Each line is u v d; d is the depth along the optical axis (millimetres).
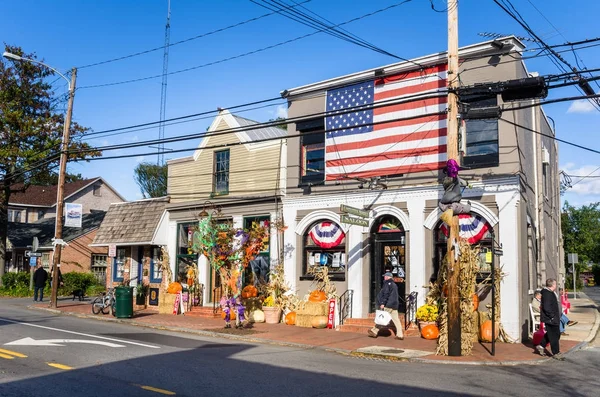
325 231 19859
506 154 16328
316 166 20453
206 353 12984
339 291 19266
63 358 11586
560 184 31469
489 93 13586
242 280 21219
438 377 10680
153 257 25609
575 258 36406
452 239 13570
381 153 18609
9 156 33250
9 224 45656
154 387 9062
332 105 19922
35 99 35625
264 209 21438
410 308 17141
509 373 11328
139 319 20547
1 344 13359
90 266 40125
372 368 11633
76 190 49938
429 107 17750
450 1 13961
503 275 15789
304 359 12625
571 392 9555
